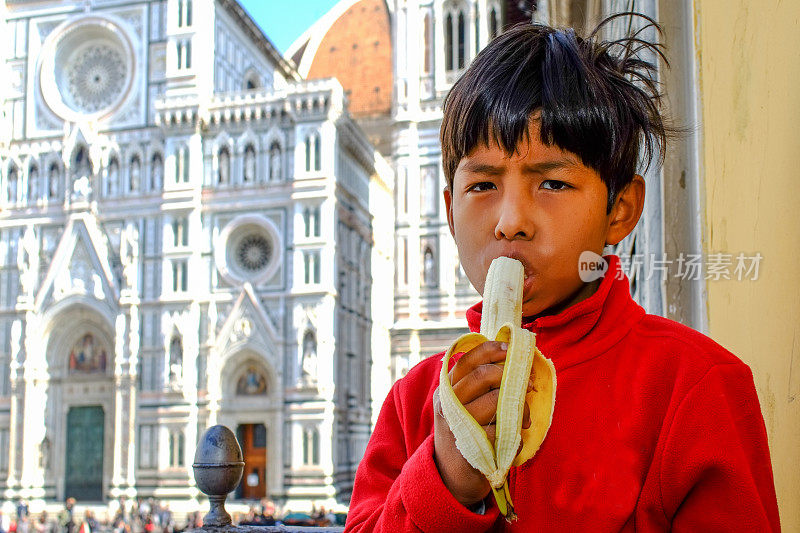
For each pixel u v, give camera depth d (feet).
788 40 6.92
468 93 5.02
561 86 4.78
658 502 4.85
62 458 161.07
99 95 172.45
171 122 162.30
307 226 156.87
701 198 7.43
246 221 159.33
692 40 7.79
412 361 142.61
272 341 154.30
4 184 170.60
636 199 5.51
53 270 164.45
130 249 162.50
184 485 151.74
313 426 151.02
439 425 4.40
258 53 194.59
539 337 5.41
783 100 6.91
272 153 161.07
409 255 146.00
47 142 170.19
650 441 4.93
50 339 165.27
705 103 7.46
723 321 7.14
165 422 154.92
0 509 157.28
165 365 156.66
